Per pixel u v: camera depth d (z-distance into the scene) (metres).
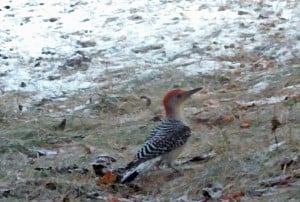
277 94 15.28
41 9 22.73
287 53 18.16
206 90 16.23
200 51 18.77
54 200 11.24
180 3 22.27
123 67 18.12
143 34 20.23
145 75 17.20
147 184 11.76
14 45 20.03
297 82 15.80
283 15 20.69
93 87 17.11
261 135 12.73
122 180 11.45
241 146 12.41
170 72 17.27
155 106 15.38
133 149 13.21
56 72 18.25
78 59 18.78
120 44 19.69
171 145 11.64
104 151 13.20
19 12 22.59
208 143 12.71
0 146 13.46
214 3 22.00
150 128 13.92
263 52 18.42
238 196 10.74
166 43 19.50
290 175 11.09
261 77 16.34
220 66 17.70
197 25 20.48
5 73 18.19
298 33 19.25
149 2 22.62
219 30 19.95
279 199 10.30
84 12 22.25
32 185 11.71
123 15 21.70
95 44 19.84
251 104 14.72
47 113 15.56
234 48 18.80
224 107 14.70
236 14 21.03
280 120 13.27
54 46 19.86
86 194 11.39
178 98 11.99
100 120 14.91
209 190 11.06
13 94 16.70
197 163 12.27
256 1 21.70
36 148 13.62
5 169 12.48
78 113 15.41
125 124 14.51
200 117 14.27
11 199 11.20
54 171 12.34
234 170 11.50
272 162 11.52
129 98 15.85
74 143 13.73
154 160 11.59
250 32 19.69
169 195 11.28
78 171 12.35
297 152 11.71
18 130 14.21
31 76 18.03
